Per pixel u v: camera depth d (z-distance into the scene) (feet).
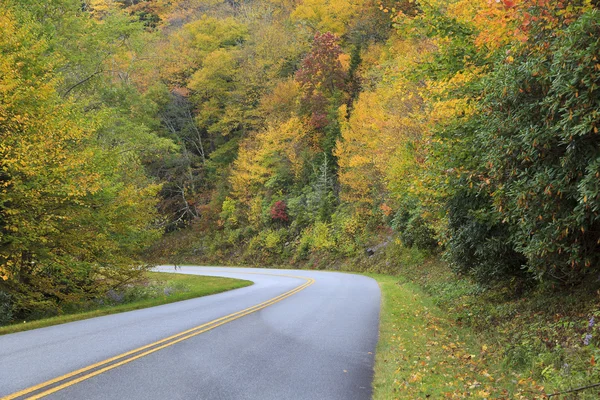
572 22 21.27
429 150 38.50
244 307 44.80
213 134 196.95
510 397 17.69
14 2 66.90
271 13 209.15
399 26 39.68
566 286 30.96
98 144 70.13
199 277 94.53
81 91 85.97
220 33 191.52
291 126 143.13
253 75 172.04
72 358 22.82
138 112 94.73
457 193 37.83
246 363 22.82
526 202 23.93
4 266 45.09
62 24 80.38
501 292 41.24
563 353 20.90
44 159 45.27
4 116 44.24
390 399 17.83
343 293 59.11
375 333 32.30
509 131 25.73
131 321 36.19
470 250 41.24
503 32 27.17
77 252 52.24
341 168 124.06
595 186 19.20
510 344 25.14
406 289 64.18
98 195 53.93
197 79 172.86
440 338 30.73
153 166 179.73
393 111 75.41
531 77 24.25
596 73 19.45
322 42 150.20
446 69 38.93
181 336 29.04
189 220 180.55
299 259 133.28
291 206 140.67
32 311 50.34
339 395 18.47
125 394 17.38
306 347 27.12
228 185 170.19
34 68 52.42
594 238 23.94
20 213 46.01
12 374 19.71
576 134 20.54
